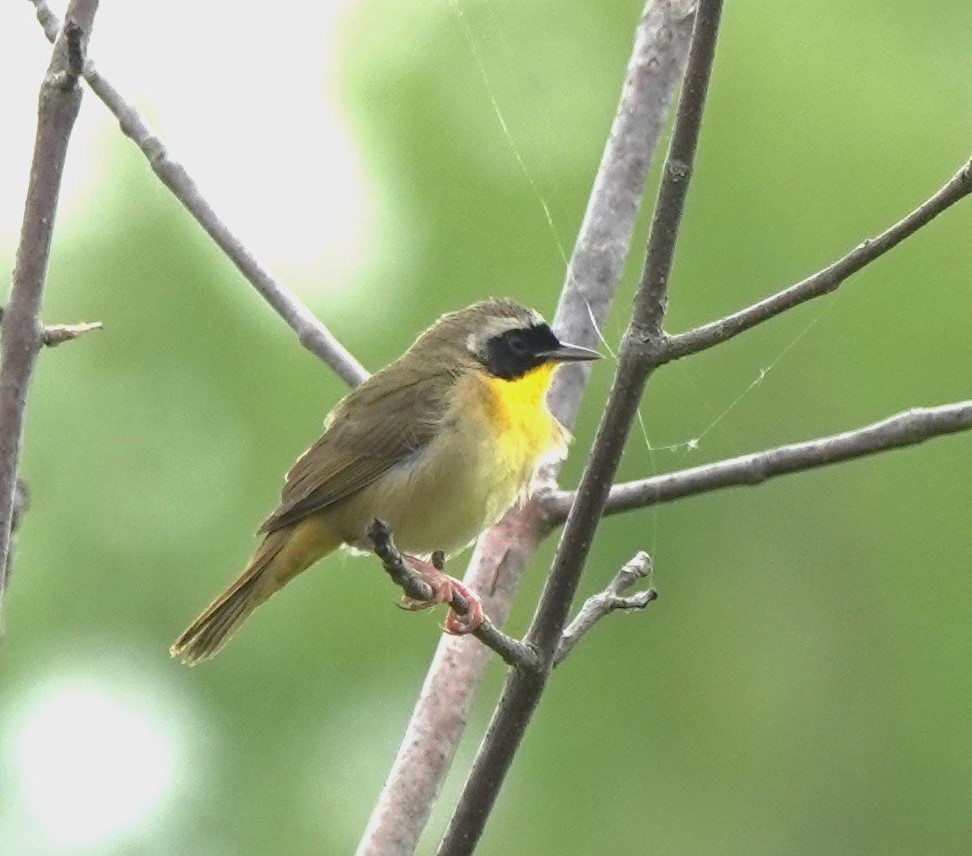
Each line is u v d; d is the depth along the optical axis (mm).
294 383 12766
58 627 12625
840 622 13109
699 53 5582
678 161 5668
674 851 12719
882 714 12953
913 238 12961
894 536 13094
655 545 12805
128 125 8258
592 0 13445
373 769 12570
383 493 8055
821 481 13203
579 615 6445
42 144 5617
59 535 12734
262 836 12523
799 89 13070
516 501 8203
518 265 13023
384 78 13445
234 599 8055
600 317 8445
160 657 12633
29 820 12359
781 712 12977
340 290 13008
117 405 12938
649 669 13031
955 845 12766
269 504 12648
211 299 13047
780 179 13000
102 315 13133
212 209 8273
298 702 12656
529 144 13289
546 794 12828
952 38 13289
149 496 12781
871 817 12875
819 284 5691
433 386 8133
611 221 8477
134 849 12328
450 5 13484
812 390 12938
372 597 12695
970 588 12984
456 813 6273
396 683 12648
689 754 12938
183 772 12562
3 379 5520
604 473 5961
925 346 12844
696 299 12953
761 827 12844
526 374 8328
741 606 13117
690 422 12961
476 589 7961
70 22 5570
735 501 13195
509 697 6203
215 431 12844
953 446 13117
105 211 13328
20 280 5574
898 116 13031
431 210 13164
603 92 13289
